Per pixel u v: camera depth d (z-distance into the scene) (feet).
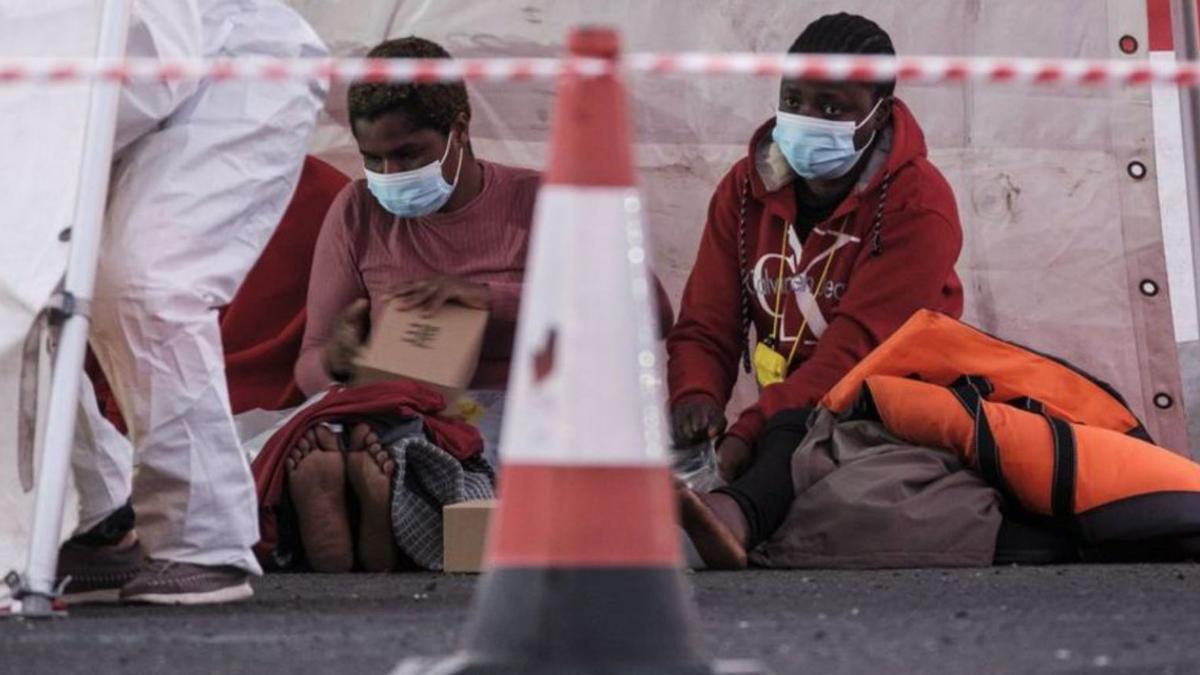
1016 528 51.52
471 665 20.43
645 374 21.18
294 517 51.62
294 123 38.83
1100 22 60.59
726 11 60.80
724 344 56.95
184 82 37.52
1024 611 35.29
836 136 53.11
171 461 37.06
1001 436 51.01
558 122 21.52
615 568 20.48
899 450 51.44
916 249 54.75
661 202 60.85
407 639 30.55
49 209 35.55
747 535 49.96
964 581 44.34
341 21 60.95
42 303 35.04
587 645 20.36
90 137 35.60
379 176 53.57
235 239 38.09
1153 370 60.54
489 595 20.75
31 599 34.60
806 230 56.13
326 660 27.89
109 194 37.65
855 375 52.80
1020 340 60.64
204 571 37.42
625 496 20.63
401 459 51.24
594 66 21.43
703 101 60.85
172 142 37.65
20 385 35.37
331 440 51.49
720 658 27.66
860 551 50.37
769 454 51.52
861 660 27.48
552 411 20.75
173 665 27.43
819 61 26.76
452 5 60.85
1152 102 60.54
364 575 50.55
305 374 56.08
